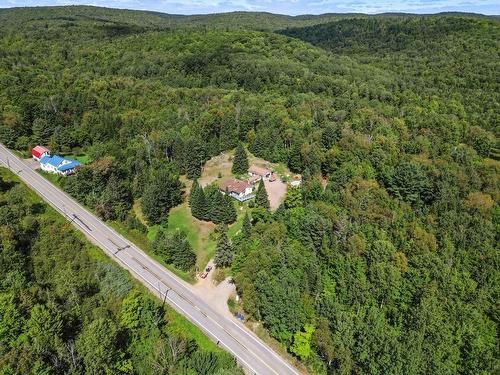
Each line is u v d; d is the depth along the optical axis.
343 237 92.88
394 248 87.94
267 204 110.56
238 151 132.38
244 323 82.50
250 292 81.06
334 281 86.69
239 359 74.62
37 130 145.12
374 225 98.56
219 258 93.81
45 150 138.75
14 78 178.62
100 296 82.25
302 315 76.81
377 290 82.19
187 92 185.38
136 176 123.12
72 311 74.75
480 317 75.31
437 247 93.25
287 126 148.12
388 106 178.00
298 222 96.00
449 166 123.00
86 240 102.25
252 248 89.00
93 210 115.12
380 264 83.62
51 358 61.94
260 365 73.88
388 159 124.88
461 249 92.38
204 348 75.69
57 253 93.50
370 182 114.00
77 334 70.69
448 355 68.81
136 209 118.25
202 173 134.50
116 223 110.31
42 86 178.88
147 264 97.19
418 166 117.31
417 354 65.44
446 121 154.25
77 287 81.56
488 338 72.62
